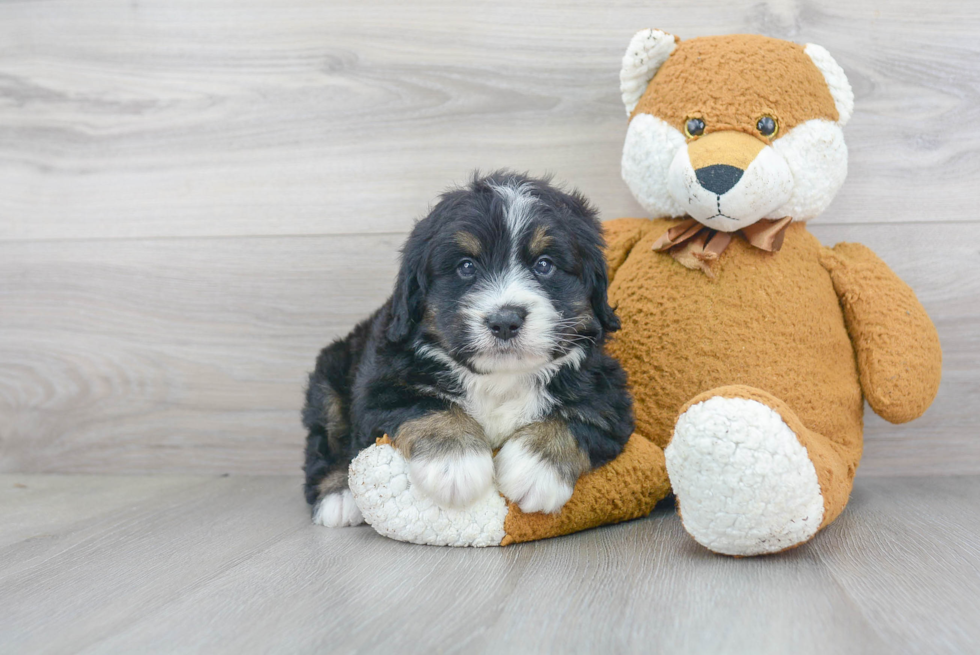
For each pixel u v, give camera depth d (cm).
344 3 113
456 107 112
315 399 99
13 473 118
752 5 108
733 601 73
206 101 115
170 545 88
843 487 84
